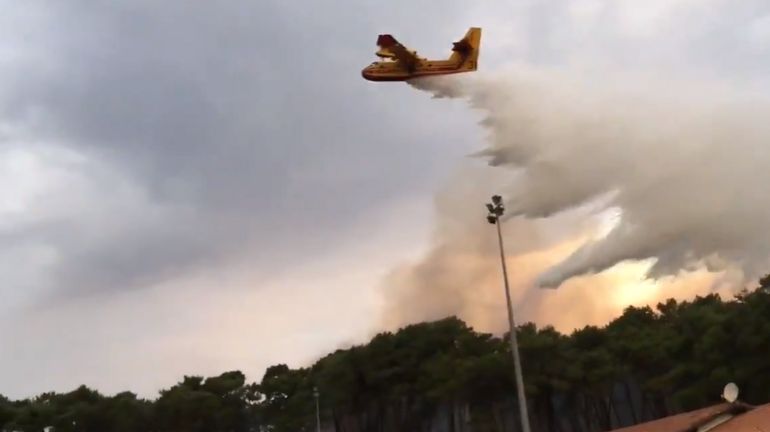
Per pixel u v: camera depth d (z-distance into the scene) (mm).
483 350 69438
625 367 65312
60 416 77875
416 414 72250
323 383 75562
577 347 70312
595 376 63750
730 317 55375
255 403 85000
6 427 76125
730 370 53750
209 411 78438
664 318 73750
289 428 81188
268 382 85625
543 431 65312
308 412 81062
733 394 24766
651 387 60969
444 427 71438
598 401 67688
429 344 72750
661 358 62906
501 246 35969
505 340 71500
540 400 65625
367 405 72875
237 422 82812
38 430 76875
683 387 59594
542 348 63594
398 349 72938
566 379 63312
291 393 84875
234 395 83250
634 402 69000
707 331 57219
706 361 56031
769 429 21828
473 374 63312
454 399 65750
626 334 69000
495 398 64375
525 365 63219
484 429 63000
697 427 24078
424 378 69250
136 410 78250
